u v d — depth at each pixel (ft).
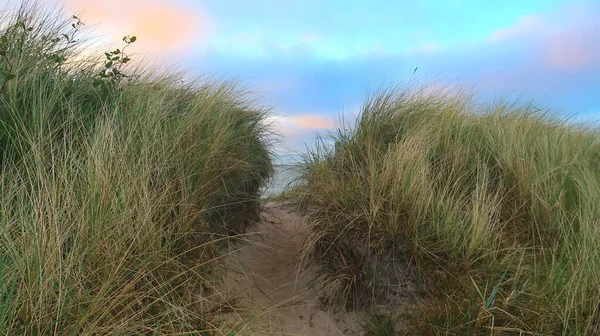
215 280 11.55
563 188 13.76
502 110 19.40
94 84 13.47
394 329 11.18
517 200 13.98
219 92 16.60
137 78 16.19
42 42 14.25
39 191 8.34
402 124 16.96
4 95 11.66
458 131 16.42
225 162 14.11
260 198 17.93
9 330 6.58
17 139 10.41
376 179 13.71
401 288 11.87
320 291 12.95
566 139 18.01
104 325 7.61
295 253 15.34
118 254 8.84
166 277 9.70
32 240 7.84
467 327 9.82
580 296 9.83
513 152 15.37
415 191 12.77
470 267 11.37
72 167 10.31
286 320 11.98
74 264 8.02
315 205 14.42
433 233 12.14
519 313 9.98
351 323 11.93
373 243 12.45
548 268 11.14
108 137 11.10
